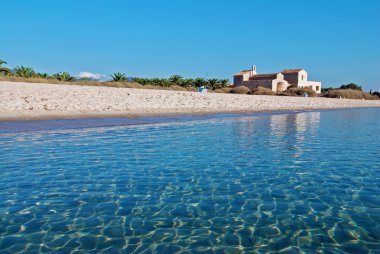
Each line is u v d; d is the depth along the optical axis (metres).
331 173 7.20
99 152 9.15
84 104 20.41
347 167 7.75
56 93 22.27
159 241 4.03
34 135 11.69
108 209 5.02
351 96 65.44
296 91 61.78
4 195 5.56
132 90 29.77
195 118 19.92
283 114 25.97
